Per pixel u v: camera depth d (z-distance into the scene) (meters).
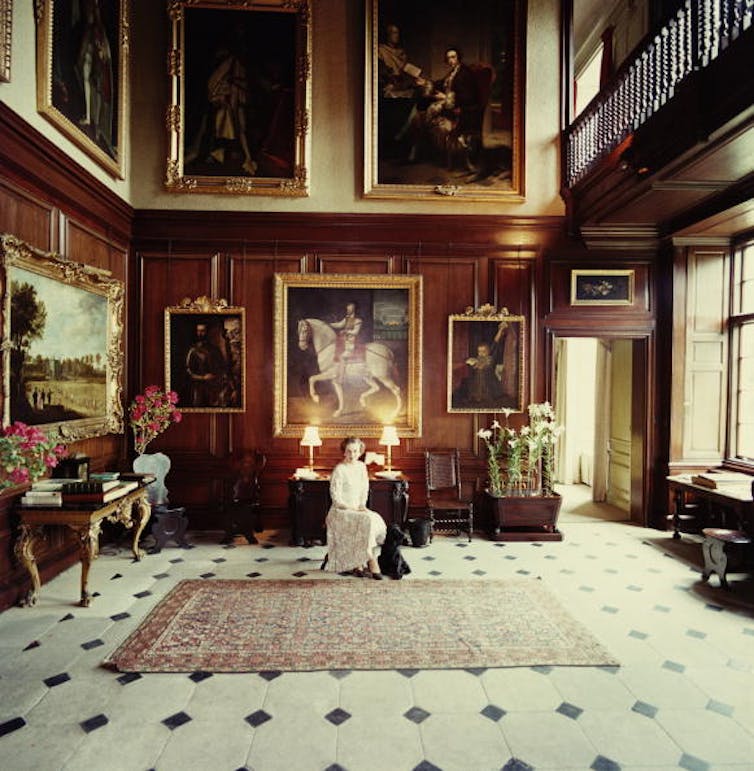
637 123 5.36
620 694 3.24
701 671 3.51
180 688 3.27
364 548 5.10
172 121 6.88
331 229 7.10
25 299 4.62
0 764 2.60
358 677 3.41
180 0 6.92
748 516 5.28
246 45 7.01
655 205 6.10
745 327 6.91
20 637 3.91
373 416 7.08
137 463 6.33
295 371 7.03
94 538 4.52
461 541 6.48
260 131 7.03
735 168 4.99
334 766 2.62
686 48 4.51
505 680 3.39
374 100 7.06
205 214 6.94
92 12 5.84
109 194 6.14
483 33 7.18
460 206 7.21
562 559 5.81
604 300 7.27
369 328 7.08
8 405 4.37
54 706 3.07
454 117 7.16
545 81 7.26
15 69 4.56
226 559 5.71
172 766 2.61
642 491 7.24
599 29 8.38
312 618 4.23
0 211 4.42
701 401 7.06
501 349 7.16
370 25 7.02
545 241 7.27
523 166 7.18
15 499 4.59
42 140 4.78
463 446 7.21
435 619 4.23
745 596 4.79
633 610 4.47
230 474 6.96
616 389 8.45
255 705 3.10
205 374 6.95
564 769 2.61
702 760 2.68
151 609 4.41
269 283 7.08
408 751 2.73
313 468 6.98
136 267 6.96
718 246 7.01
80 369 5.59
